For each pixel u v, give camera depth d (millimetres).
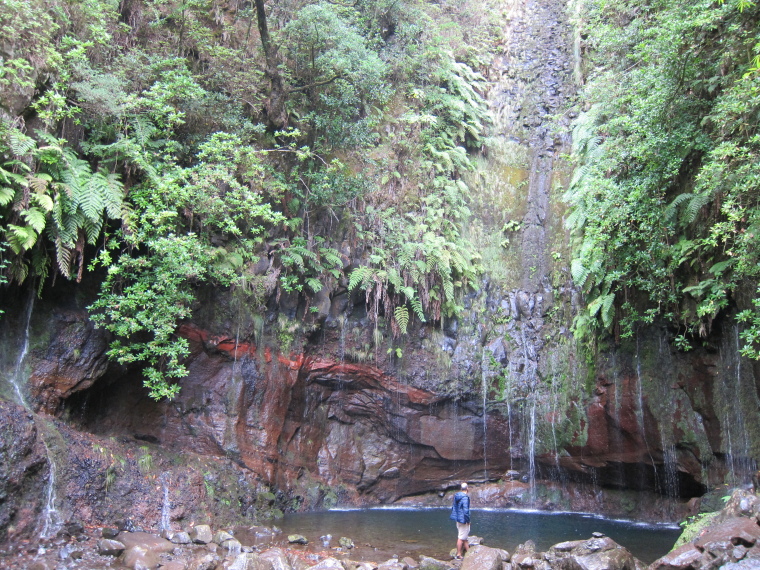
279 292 13281
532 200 17594
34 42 9797
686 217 10234
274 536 10773
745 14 9898
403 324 14266
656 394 13070
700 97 10977
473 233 17109
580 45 19312
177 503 10758
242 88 13172
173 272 10516
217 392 12789
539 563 8375
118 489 10195
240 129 12531
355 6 17297
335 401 15109
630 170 12148
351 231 14695
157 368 12078
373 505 14969
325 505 14188
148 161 11047
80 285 11227
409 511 14250
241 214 11547
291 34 13797
